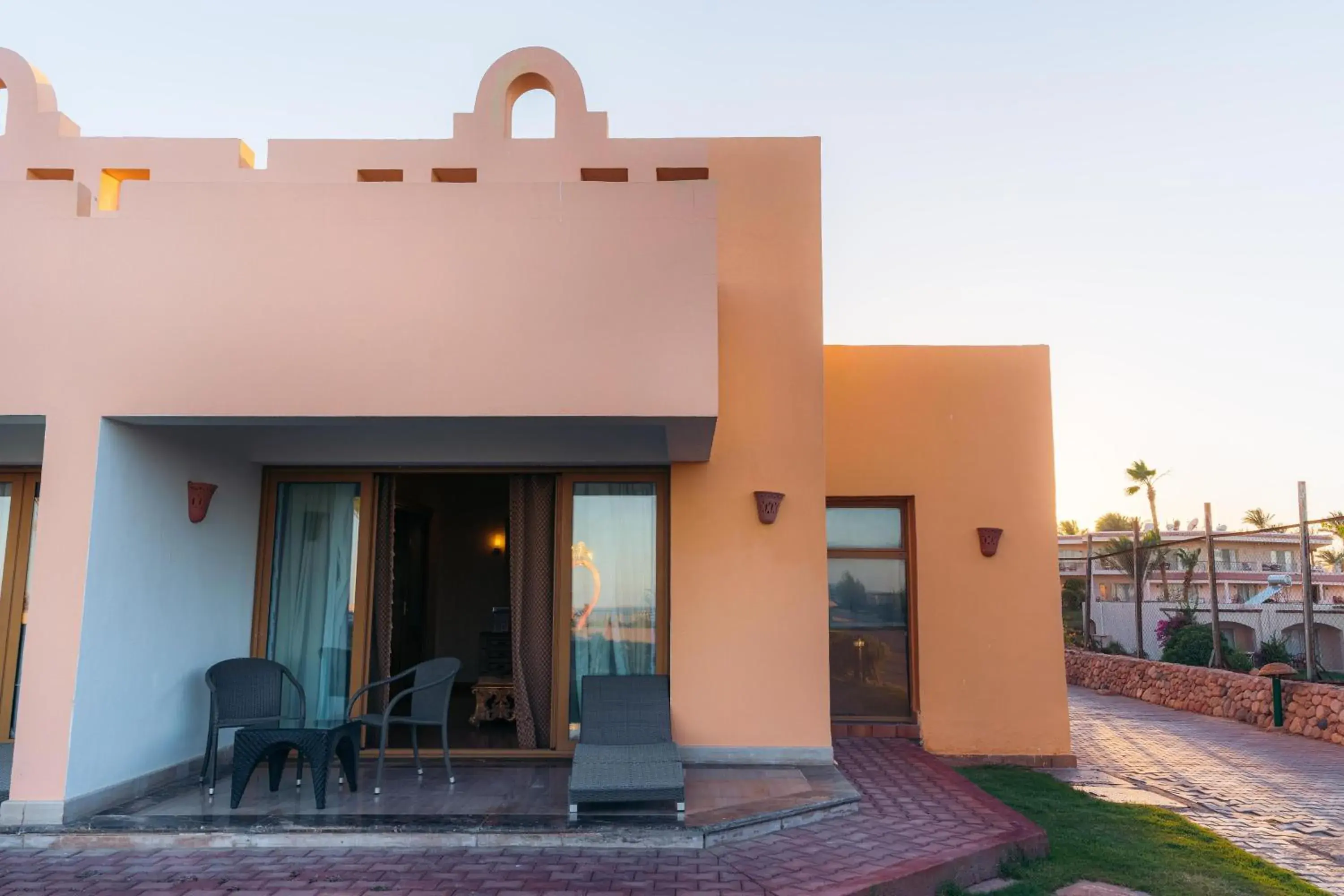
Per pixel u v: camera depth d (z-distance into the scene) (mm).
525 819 5062
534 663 7094
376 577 7242
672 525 6801
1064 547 33469
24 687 5031
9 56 6660
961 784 6617
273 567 7184
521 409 5121
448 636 11461
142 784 5641
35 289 5324
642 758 5465
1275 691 11695
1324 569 41000
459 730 7918
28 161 6609
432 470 7242
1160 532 30203
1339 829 6289
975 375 9086
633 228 5266
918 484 8945
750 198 7066
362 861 4625
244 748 5355
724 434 6875
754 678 6625
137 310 5277
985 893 4523
